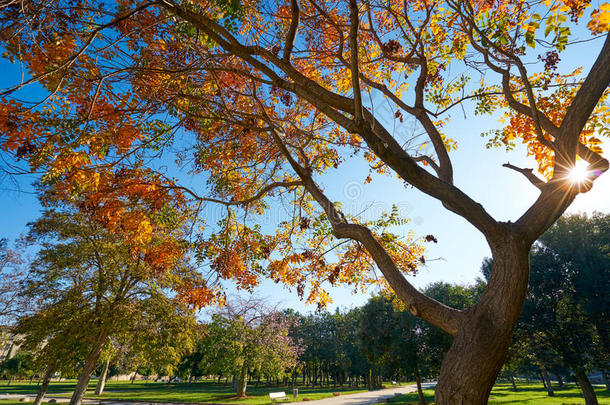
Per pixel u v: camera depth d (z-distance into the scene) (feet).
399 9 21.02
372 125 14.24
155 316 54.08
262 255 22.29
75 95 14.67
